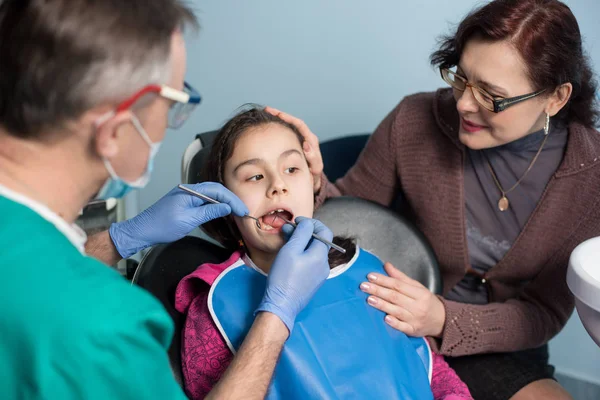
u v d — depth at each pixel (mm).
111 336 738
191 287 1280
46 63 725
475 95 1215
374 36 2119
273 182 1262
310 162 1398
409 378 1249
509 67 1166
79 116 759
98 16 731
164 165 2314
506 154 1394
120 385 752
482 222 1492
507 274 1495
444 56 1326
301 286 1077
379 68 2162
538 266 1462
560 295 1448
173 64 821
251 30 2158
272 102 2250
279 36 2160
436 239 1544
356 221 1488
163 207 1178
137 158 858
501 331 1389
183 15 836
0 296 723
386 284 1305
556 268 1438
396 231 1476
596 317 996
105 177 855
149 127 836
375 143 1598
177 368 1219
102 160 817
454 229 1505
